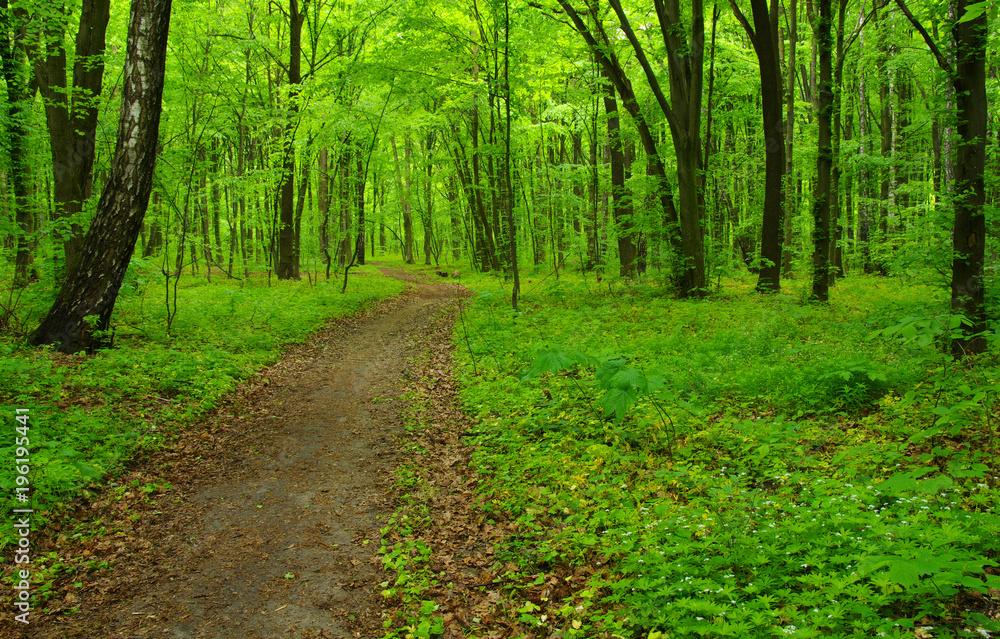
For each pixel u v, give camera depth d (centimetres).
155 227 1570
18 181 1288
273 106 2058
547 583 410
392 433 756
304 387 983
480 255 3219
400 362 1146
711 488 469
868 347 812
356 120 1889
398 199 3475
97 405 725
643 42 1923
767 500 427
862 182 2077
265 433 764
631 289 1666
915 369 689
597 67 1794
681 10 1598
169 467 639
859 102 2386
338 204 2450
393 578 443
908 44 1727
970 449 478
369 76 1709
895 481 383
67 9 1186
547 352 552
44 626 382
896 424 548
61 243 1164
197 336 1145
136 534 506
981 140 704
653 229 1630
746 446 545
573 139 2927
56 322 961
